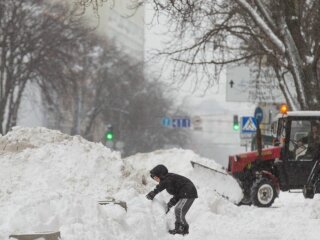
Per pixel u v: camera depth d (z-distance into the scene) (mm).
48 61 93062
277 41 49219
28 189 25656
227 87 71438
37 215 17953
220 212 32312
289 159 40031
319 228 27438
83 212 19047
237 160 40062
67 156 29250
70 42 97375
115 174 29828
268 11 51875
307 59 49031
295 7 49312
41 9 94438
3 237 16625
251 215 32438
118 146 117500
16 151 29547
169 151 47438
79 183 27922
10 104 93562
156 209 26844
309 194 38688
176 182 24062
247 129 64875
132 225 21078
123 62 135750
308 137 39969
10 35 89625
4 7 90125
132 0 43625
